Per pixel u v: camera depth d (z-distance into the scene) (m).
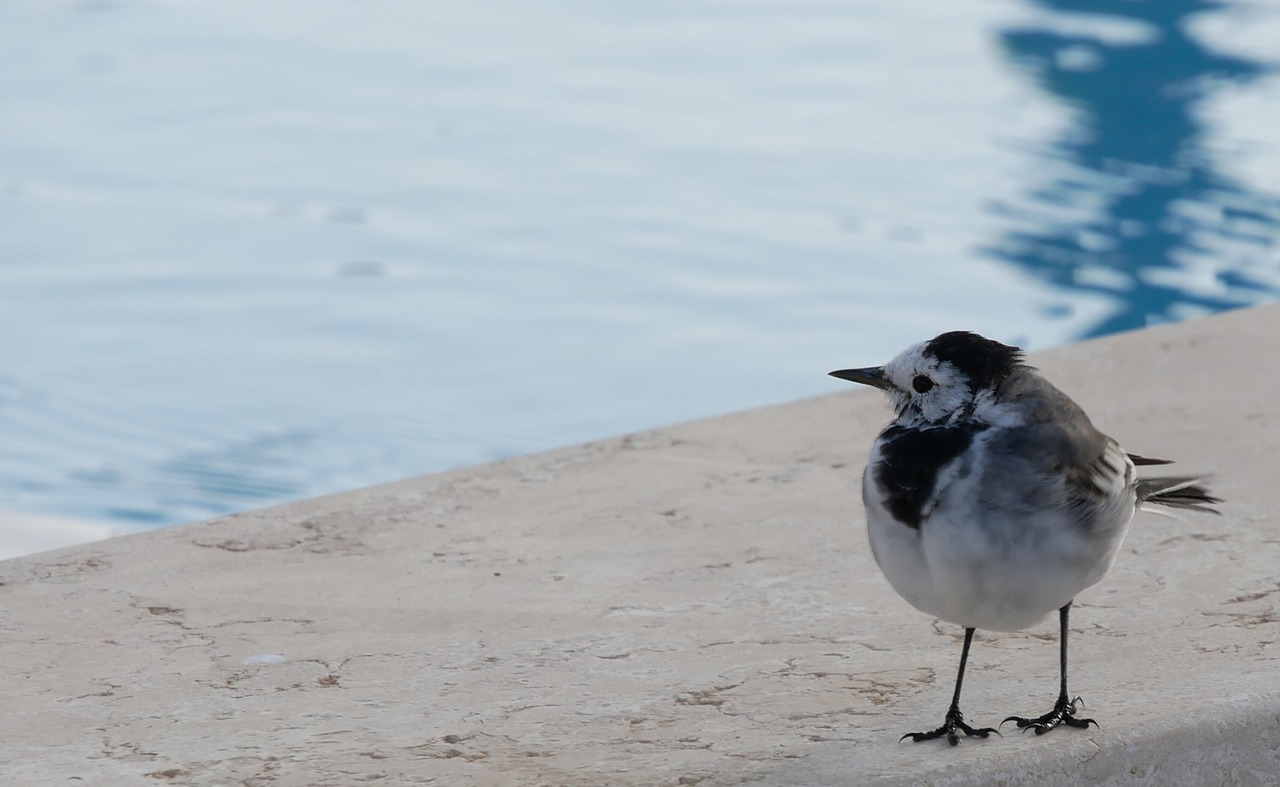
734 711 5.53
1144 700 5.38
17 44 24.67
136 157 20.36
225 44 24.94
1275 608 6.25
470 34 25.67
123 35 25.27
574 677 5.86
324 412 14.10
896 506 4.83
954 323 15.79
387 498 7.92
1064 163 19.64
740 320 16.03
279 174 19.86
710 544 7.22
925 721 5.38
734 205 18.91
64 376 14.61
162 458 13.13
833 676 5.81
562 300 16.53
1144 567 6.74
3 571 6.95
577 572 6.93
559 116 21.95
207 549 7.25
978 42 24.36
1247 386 9.09
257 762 5.21
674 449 8.61
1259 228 17.53
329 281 16.89
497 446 13.48
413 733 5.41
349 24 26.16
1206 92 21.36
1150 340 9.96
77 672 5.96
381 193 19.33
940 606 4.92
